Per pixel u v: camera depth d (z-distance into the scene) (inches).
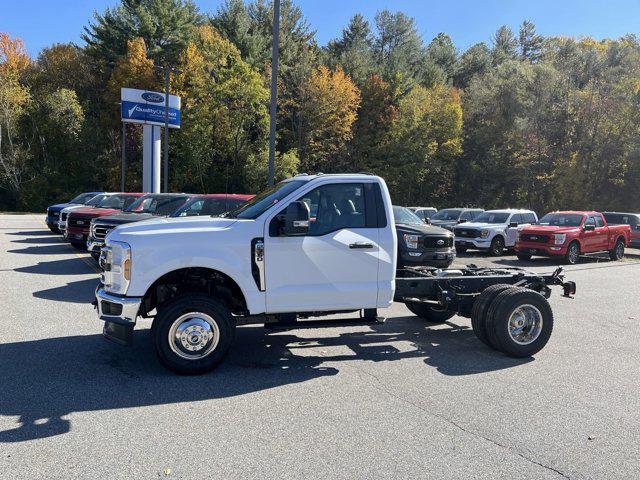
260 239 223.0
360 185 240.4
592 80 1817.2
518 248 723.4
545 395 202.2
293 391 201.6
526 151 1951.3
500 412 183.9
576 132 1807.3
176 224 224.8
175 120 1352.1
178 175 1913.1
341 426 169.0
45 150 2047.2
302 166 2020.2
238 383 209.5
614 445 159.0
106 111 2095.2
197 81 1875.0
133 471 136.8
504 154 2082.9
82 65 2214.6
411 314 360.2
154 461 142.6
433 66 2672.2
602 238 749.9
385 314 358.9
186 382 209.0
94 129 2054.6
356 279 235.0
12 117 1948.8
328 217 235.5
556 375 228.2
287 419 173.9
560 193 1811.0
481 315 259.8
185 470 137.9
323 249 229.6
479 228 778.2
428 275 293.9
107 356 240.1
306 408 184.2
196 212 467.2
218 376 217.9
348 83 2022.6
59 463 140.3
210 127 1888.5
